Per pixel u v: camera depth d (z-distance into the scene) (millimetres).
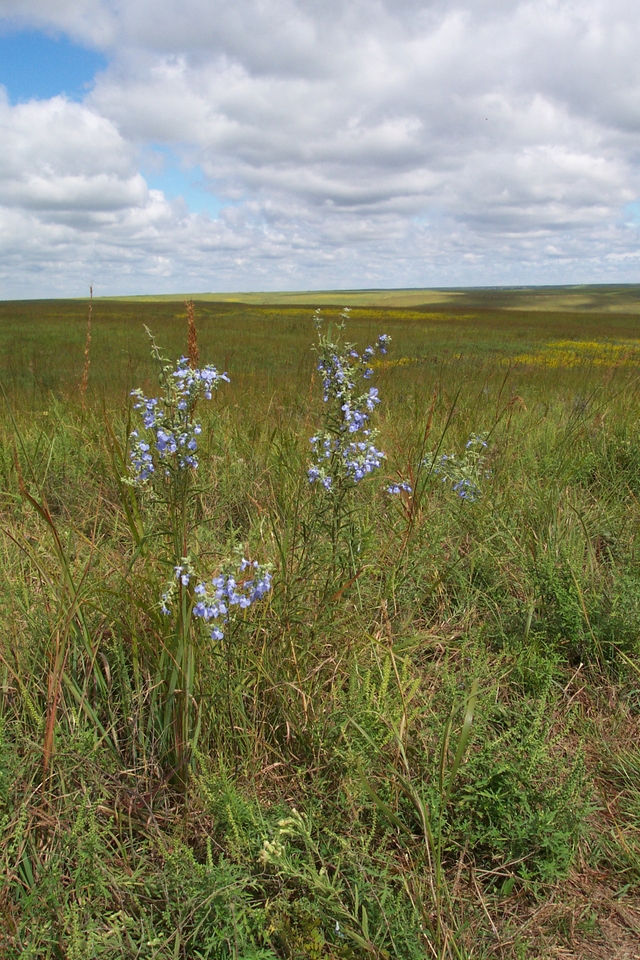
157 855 1897
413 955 1564
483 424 5570
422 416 5785
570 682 2719
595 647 2889
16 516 3908
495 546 3650
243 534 3633
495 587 3268
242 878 1774
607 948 1741
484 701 2428
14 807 1909
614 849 2027
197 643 2234
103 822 1967
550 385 9727
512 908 1847
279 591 2562
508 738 2352
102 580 2715
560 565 3264
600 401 6617
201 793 2014
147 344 19953
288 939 1600
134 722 2191
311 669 2498
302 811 2070
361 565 2828
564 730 2279
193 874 1717
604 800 2209
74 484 4309
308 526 2699
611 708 2641
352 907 1747
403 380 9867
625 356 7742
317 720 2260
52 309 53125
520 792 2031
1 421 5707
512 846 1958
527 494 4148
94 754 2055
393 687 2406
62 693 2258
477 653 2756
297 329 28797
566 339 27078
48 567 2945
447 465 3738
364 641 2605
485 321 44375
